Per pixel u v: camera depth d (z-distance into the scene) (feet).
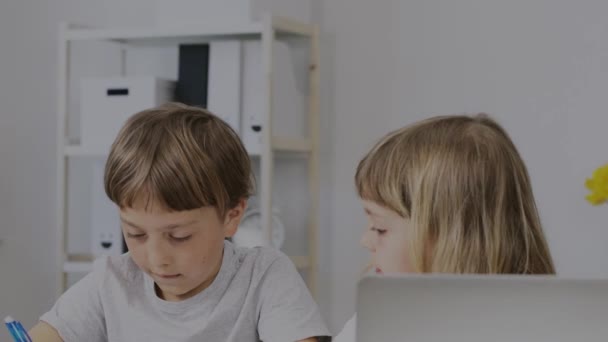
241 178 4.23
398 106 10.80
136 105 10.18
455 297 2.50
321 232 11.23
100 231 10.59
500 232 3.61
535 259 3.73
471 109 10.33
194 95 10.30
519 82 10.01
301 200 11.21
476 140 3.68
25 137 11.15
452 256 3.59
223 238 4.16
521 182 3.73
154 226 3.89
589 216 9.52
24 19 11.15
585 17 9.57
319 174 11.23
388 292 2.50
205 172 3.95
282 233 10.52
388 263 3.79
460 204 3.60
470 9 10.32
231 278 4.34
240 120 10.11
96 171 10.59
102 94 10.30
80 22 11.44
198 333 4.24
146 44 10.88
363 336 2.51
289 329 4.18
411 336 2.50
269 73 9.81
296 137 11.07
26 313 11.12
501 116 10.12
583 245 9.57
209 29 9.96
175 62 11.34
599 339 2.49
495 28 10.16
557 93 9.77
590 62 9.54
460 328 2.50
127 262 4.51
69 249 11.51
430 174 3.64
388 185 3.74
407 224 3.72
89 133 10.37
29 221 11.16
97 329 4.51
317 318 4.28
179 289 4.16
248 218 10.46
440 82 10.53
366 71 11.02
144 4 11.47
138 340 4.34
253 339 4.34
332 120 11.19
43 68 11.27
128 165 3.90
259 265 4.39
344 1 11.13
